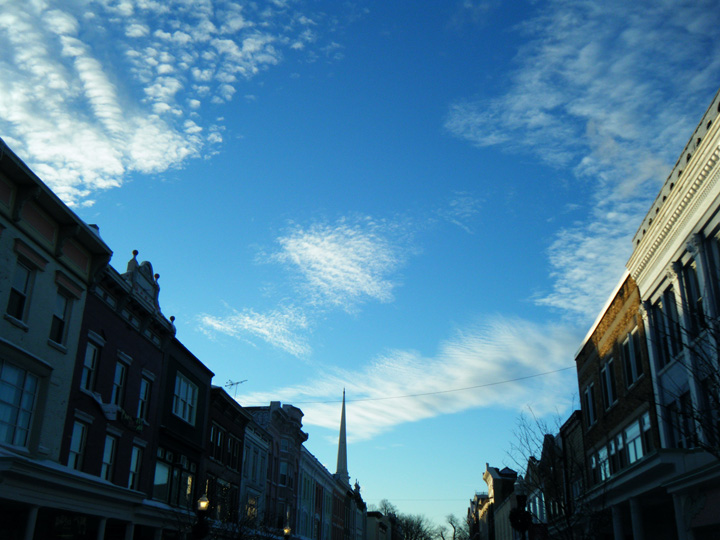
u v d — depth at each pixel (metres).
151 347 31.02
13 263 20.89
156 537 30.03
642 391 24.91
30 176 20.84
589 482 33.16
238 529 32.94
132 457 28.84
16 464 18.84
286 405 55.34
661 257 22.53
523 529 25.03
